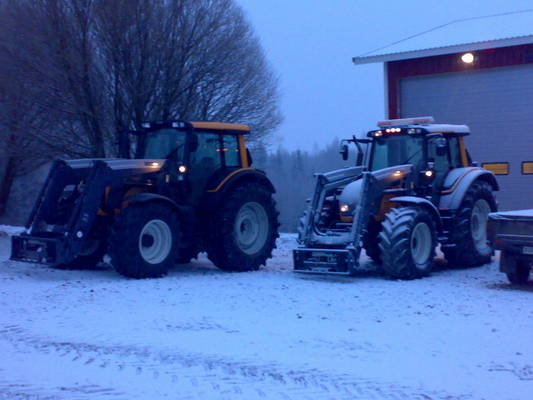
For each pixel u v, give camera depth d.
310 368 5.86
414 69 18.19
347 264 10.00
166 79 16.50
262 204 11.70
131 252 10.10
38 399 5.12
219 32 17.50
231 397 5.15
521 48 16.86
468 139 17.72
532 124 16.92
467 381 5.55
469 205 11.69
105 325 7.36
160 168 10.83
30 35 15.23
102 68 16.00
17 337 6.88
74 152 16.17
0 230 17.44
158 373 5.72
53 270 11.22
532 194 16.97
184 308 8.22
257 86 18.88
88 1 15.57
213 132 11.52
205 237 11.37
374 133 11.78
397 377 5.63
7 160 20.05
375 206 10.74
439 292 9.31
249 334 7.00
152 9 16.02
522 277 10.01
